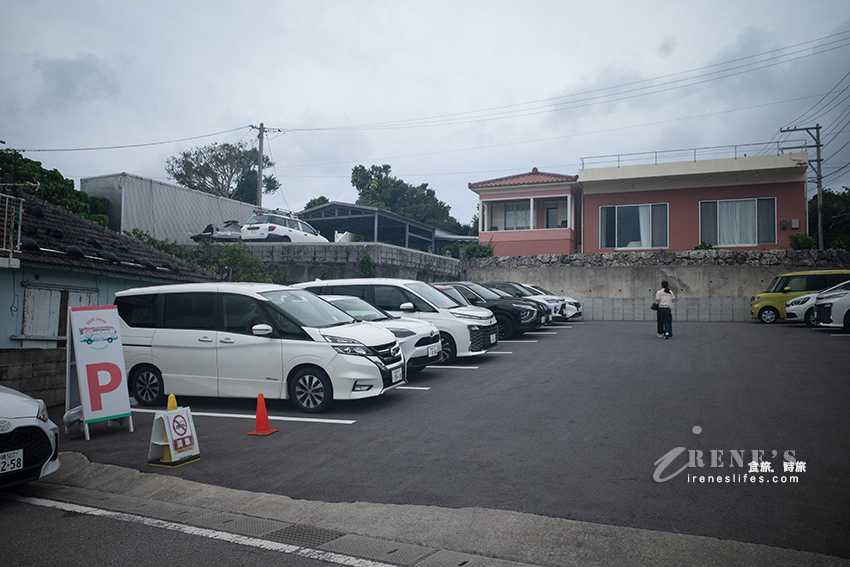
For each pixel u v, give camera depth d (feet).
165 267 47.47
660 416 23.80
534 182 93.45
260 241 75.41
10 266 32.09
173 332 29.17
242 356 27.66
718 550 12.35
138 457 21.06
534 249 93.76
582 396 28.17
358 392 26.13
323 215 107.04
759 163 80.64
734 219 83.82
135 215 71.05
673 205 86.63
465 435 22.04
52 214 45.60
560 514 14.55
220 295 29.04
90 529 14.98
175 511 16.17
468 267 85.30
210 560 12.96
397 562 12.57
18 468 16.80
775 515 14.05
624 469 17.65
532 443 20.67
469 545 13.23
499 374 35.27
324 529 14.51
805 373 32.63
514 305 53.88
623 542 12.92
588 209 90.99
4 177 49.47
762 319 66.59
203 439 23.09
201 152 149.59
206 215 81.56
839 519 13.74
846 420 22.43
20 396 18.08
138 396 29.96
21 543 14.12
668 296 52.19
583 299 78.18
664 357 40.24
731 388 29.04
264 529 14.69
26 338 34.63
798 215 80.84
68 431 24.94
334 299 37.42
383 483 17.31
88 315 24.11
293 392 26.89
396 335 33.27
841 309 52.75
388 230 118.93
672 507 14.71
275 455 20.57
